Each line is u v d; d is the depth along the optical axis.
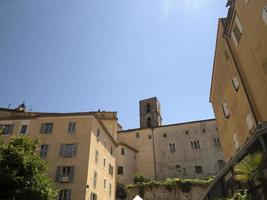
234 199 12.51
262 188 10.70
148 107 84.31
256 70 18.19
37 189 22.09
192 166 61.22
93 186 35.12
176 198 48.47
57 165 34.59
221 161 60.28
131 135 68.38
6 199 20.70
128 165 60.25
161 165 62.62
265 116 17.95
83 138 36.59
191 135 65.00
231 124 24.91
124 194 53.53
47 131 38.06
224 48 23.36
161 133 66.94
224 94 25.73
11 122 39.59
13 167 22.08
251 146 12.24
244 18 18.75
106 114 59.00
